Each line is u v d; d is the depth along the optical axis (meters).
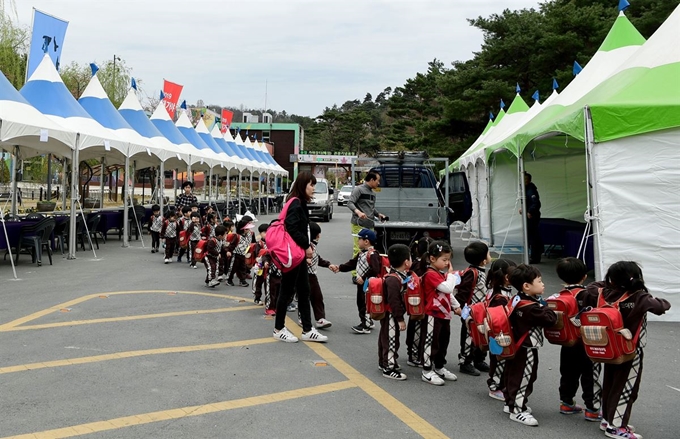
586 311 3.73
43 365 4.93
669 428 3.96
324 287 9.67
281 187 49.84
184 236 11.76
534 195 12.90
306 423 3.86
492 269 4.37
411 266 5.23
